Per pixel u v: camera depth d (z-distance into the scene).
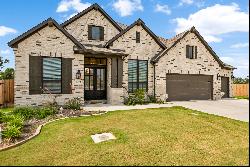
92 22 18.86
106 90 18.92
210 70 22.42
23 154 7.34
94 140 8.52
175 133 9.17
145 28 19.69
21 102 14.98
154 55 20.12
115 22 19.55
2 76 34.12
